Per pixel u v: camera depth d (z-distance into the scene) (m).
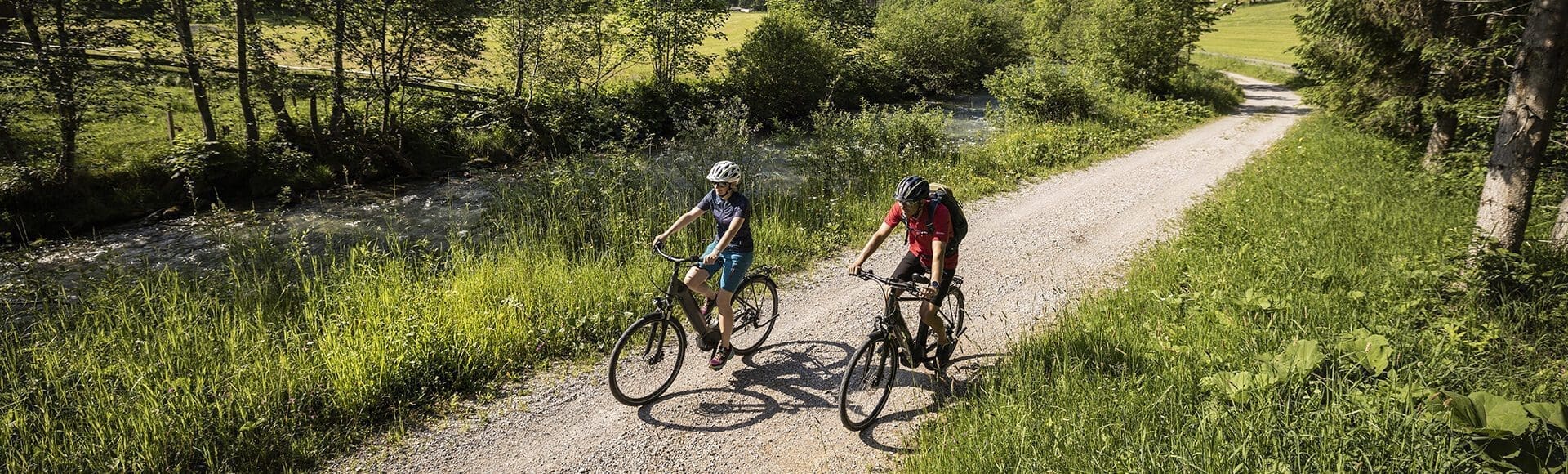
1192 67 34.59
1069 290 7.59
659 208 9.51
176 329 5.71
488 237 8.55
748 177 11.52
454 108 15.69
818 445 4.73
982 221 10.48
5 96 10.30
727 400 5.27
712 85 22.22
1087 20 32.97
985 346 6.16
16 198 10.23
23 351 5.39
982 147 15.58
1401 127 13.57
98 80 10.61
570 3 16.94
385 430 4.88
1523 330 5.40
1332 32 12.65
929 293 4.52
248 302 6.59
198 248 9.77
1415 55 11.98
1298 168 13.07
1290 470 3.47
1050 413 4.48
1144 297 6.70
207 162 11.89
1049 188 12.67
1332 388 4.11
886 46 31.33
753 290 6.05
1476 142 10.62
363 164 13.61
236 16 12.13
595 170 10.48
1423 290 6.02
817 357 5.98
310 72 13.41
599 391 5.38
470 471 4.50
